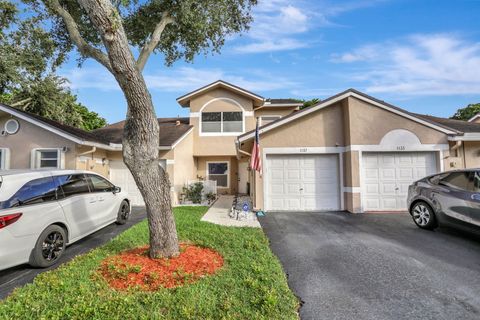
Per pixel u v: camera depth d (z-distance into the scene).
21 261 4.55
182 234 6.59
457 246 5.77
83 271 4.32
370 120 9.88
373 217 8.93
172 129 15.55
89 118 28.86
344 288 3.96
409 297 3.68
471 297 3.67
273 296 3.43
